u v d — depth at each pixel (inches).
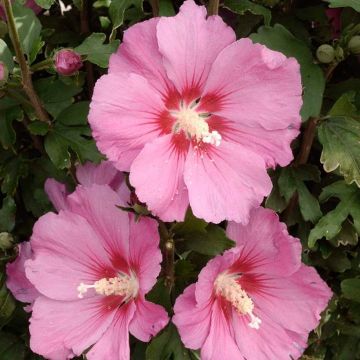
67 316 9.5
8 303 10.7
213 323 9.1
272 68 8.3
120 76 8.0
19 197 12.0
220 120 9.0
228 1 10.2
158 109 8.5
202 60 8.5
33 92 10.1
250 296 9.9
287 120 8.6
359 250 12.0
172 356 10.3
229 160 8.8
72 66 9.6
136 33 8.2
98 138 8.0
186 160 8.7
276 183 11.1
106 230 9.2
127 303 9.4
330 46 9.9
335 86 11.1
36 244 9.3
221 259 8.5
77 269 9.5
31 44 10.0
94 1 11.7
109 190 8.9
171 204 8.4
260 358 9.6
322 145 10.6
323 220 10.5
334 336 12.4
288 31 10.2
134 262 9.1
